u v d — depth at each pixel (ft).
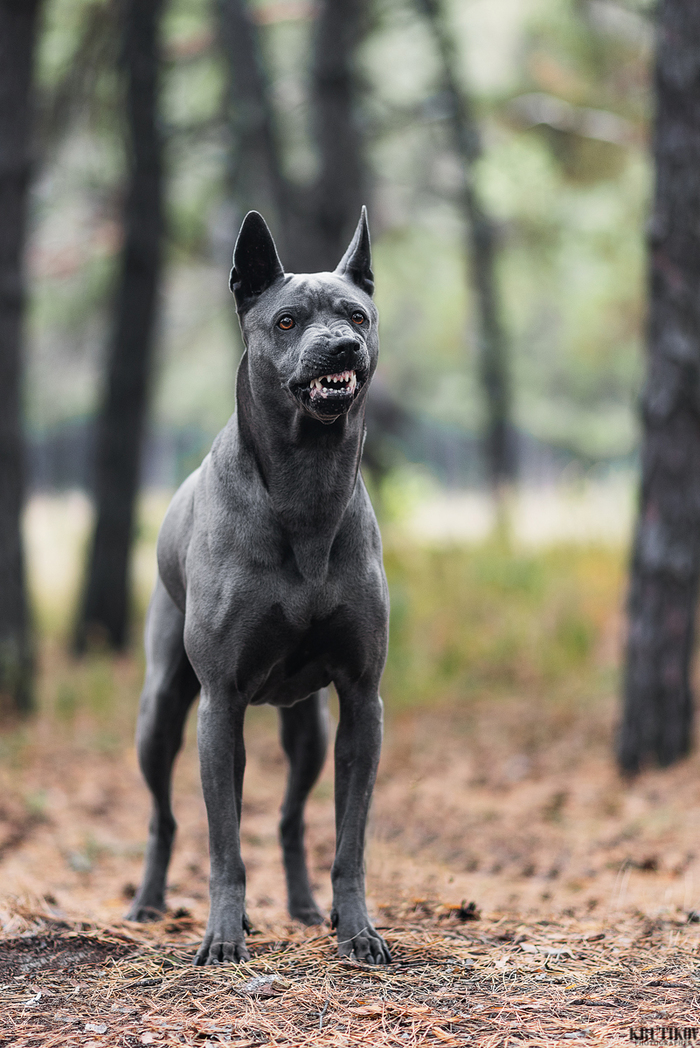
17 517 45.85
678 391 36.24
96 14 57.26
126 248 61.11
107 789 36.29
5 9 45.42
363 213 18.15
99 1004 15.53
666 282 36.19
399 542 66.74
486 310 87.04
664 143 36.11
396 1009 14.99
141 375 61.05
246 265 17.63
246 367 17.80
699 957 17.24
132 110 59.88
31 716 45.83
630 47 71.92
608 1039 14.05
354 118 63.46
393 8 68.44
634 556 37.19
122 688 52.19
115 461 60.90
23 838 29.17
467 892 23.17
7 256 45.44
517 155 79.15
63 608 73.26
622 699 37.40
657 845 28.02
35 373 93.81
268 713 48.73
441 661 51.57
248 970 16.38
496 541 67.41
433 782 37.14
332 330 16.37
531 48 79.82
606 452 130.62
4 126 45.44
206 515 17.99
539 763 39.09
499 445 88.17
